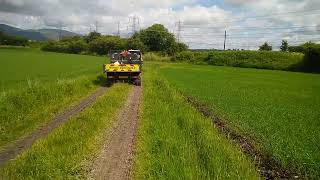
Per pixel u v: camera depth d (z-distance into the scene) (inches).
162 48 6289.4
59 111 721.6
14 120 603.5
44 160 376.2
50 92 823.1
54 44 6505.9
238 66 3937.0
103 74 1581.0
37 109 706.2
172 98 887.1
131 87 1166.3
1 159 424.8
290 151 450.6
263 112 763.4
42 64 2311.8
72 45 6077.8
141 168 380.8
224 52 4205.2
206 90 1224.2
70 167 370.6
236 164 378.3
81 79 1159.0
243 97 1052.5
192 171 346.0
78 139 473.1
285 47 5876.0
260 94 1182.9
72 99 863.7
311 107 896.9
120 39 5812.0
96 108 709.9
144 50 5669.3
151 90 1051.9
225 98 1011.3
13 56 3403.1
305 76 2532.0
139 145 465.1
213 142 457.1
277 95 1189.7
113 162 407.5
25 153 422.0
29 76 1386.6
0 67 1894.7
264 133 555.2
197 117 645.3
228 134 540.7
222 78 1929.1
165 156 395.5
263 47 6102.4
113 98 847.1
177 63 4220.0
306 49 3513.8
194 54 4471.0
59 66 2172.7
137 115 687.1
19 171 362.6
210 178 341.1
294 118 707.4
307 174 384.8
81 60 3137.3
